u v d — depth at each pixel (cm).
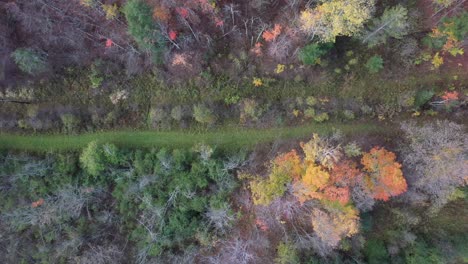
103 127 4734
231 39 4691
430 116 4659
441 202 4347
